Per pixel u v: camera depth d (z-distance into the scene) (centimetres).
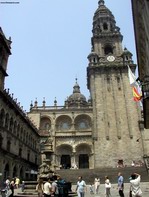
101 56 7294
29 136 5806
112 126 6222
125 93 6588
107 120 6297
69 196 2145
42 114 7081
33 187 2453
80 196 1767
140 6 1667
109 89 6700
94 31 7981
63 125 7088
